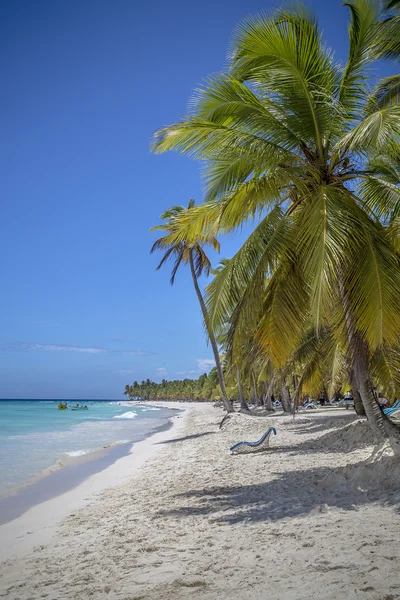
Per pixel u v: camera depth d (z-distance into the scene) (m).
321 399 48.44
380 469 7.41
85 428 38.59
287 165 9.41
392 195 9.47
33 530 7.39
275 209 9.24
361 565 4.03
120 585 4.26
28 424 44.81
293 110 8.90
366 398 9.09
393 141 8.10
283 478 9.28
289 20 8.44
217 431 24.97
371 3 8.62
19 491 11.35
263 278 8.43
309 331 16.22
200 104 8.73
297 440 16.06
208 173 9.38
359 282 7.73
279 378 19.00
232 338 8.78
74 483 12.33
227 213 9.11
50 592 4.31
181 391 159.38
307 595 3.55
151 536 5.97
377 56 9.64
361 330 8.12
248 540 5.23
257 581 3.96
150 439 25.91
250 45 8.36
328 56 8.98
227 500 7.79
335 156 8.87
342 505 6.35
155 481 11.01
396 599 3.32
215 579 4.12
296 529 5.43
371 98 10.12
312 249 7.58
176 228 10.20
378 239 8.18
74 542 6.25
